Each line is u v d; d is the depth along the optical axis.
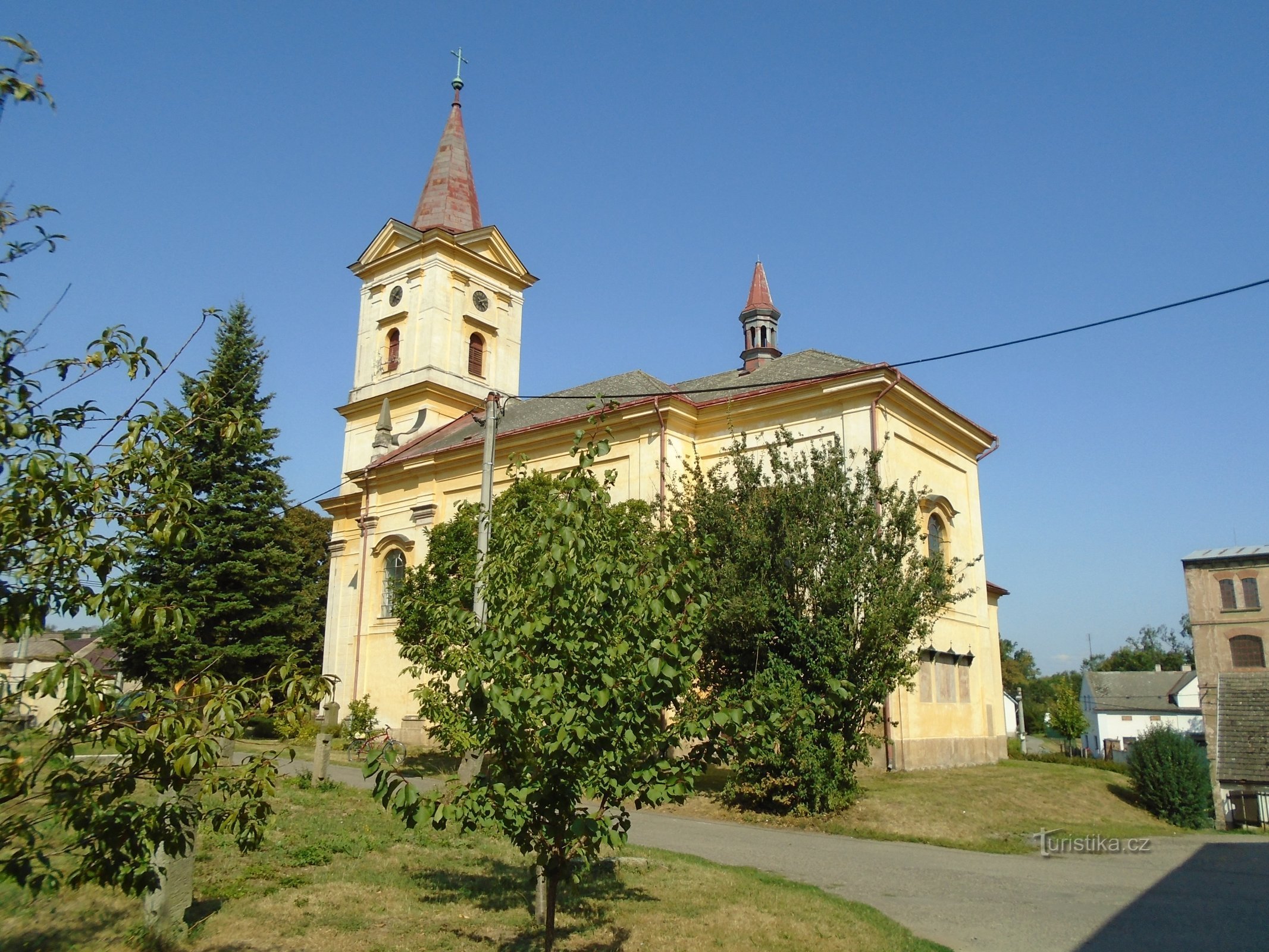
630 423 26.20
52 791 4.45
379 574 33.53
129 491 4.99
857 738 17.52
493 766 6.45
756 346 33.44
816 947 8.48
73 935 7.53
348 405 38.91
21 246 4.93
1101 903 11.40
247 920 8.37
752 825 17.00
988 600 33.19
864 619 17.25
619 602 6.53
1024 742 58.59
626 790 6.35
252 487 33.59
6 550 4.44
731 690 7.17
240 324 35.41
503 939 8.18
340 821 13.40
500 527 8.45
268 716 5.31
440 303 37.66
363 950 7.74
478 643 6.77
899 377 23.23
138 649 29.36
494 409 18.42
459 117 43.25
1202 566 44.44
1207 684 43.25
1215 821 26.86
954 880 12.52
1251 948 9.40
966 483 28.23
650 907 9.46
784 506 18.25
